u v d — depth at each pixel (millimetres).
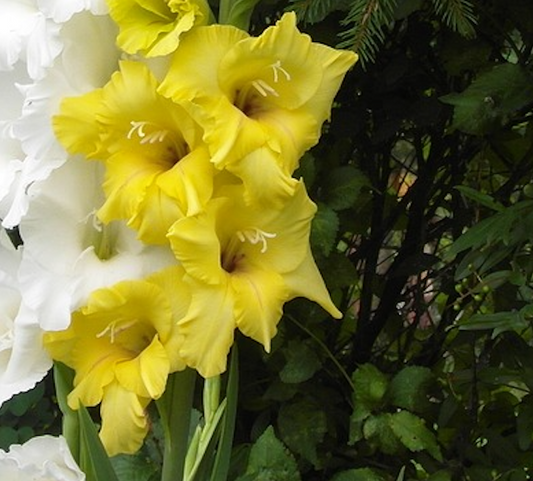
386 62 1236
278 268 900
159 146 888
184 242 855
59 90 871
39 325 888
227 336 869
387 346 1371
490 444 1230
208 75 859
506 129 1264
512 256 1190
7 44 881
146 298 876
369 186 1235
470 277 1277
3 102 910
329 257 1254
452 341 1300
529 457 1248
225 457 954
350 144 1297
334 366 1336
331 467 1309
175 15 868
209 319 866
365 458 1303
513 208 1104
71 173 891
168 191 858
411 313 1557
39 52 860
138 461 1223
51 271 878
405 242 1343
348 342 1368
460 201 1321
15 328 894
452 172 1311
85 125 869
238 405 1318
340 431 1325
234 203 881
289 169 878
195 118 856
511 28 1225
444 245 1462
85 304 875
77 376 900
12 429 1280
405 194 1334
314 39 1188
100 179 901
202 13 862
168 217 861
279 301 893
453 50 1208
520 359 1244
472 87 1150
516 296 1224
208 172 864
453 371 1330
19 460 909
